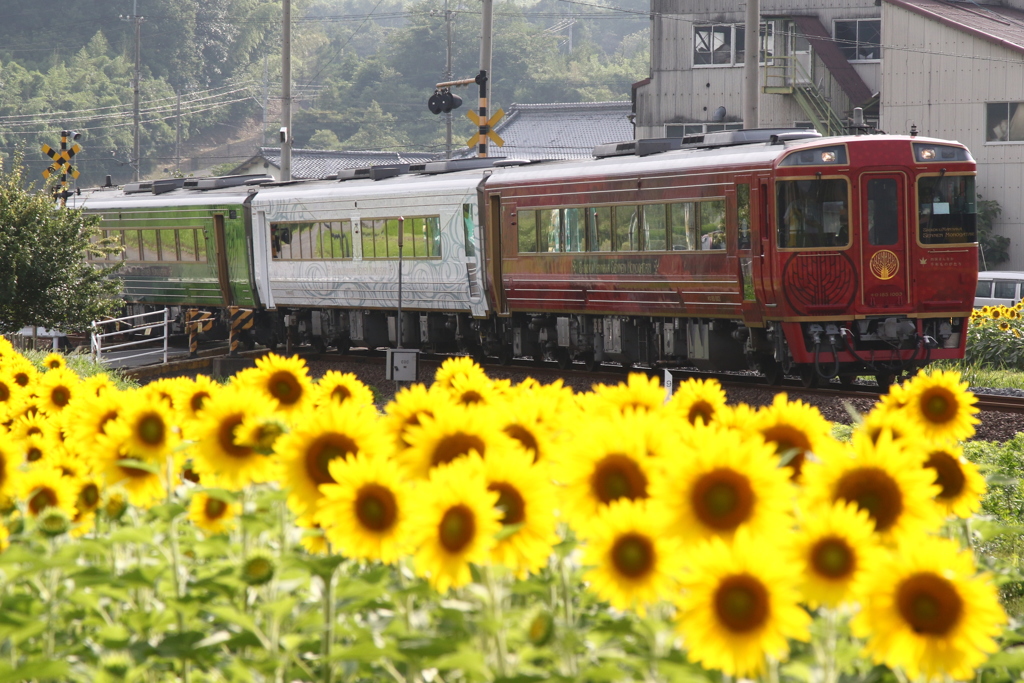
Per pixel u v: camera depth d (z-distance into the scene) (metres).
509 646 10.52
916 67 125.62
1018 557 26.41
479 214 72.25
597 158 68.88
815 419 13.64
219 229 91.69
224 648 11.95
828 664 9.34
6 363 26.03
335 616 11.07
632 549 9.73
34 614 11.96
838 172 56.19
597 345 68.44
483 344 76.06
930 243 57.47
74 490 14.14
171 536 12.10
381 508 10.52
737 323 60.09
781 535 9.60
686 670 9.02
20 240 81.88
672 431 12.38
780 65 137.38
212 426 13.41
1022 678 12.40
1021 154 121.69
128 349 98.81
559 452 12.93
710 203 59.03
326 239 83.25
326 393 17.03
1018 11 141.62
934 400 15.63
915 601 8.68
